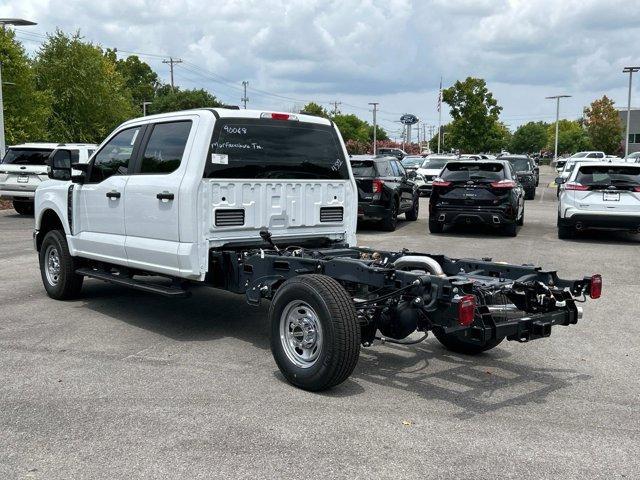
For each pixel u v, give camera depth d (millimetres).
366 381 5582
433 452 4215
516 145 124562
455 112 47438
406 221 19141
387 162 16891
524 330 5195
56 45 40531
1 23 23625
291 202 7195
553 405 5086
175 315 7809
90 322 7441
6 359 6066
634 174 14344
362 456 4145
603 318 7934
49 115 35938
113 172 7512
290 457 4117
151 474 3893
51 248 8547
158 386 5379
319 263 5715
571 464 4078
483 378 5719
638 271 11094
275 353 5492
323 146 7520
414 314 5238
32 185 18312
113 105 42938
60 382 5461
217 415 4777
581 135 107000
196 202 6355
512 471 3975
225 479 3838
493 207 14914
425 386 5480
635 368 6047
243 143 6742
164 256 6613
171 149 6766
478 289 5277
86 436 4414
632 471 3994
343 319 5031
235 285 6496
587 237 15523
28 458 4090
